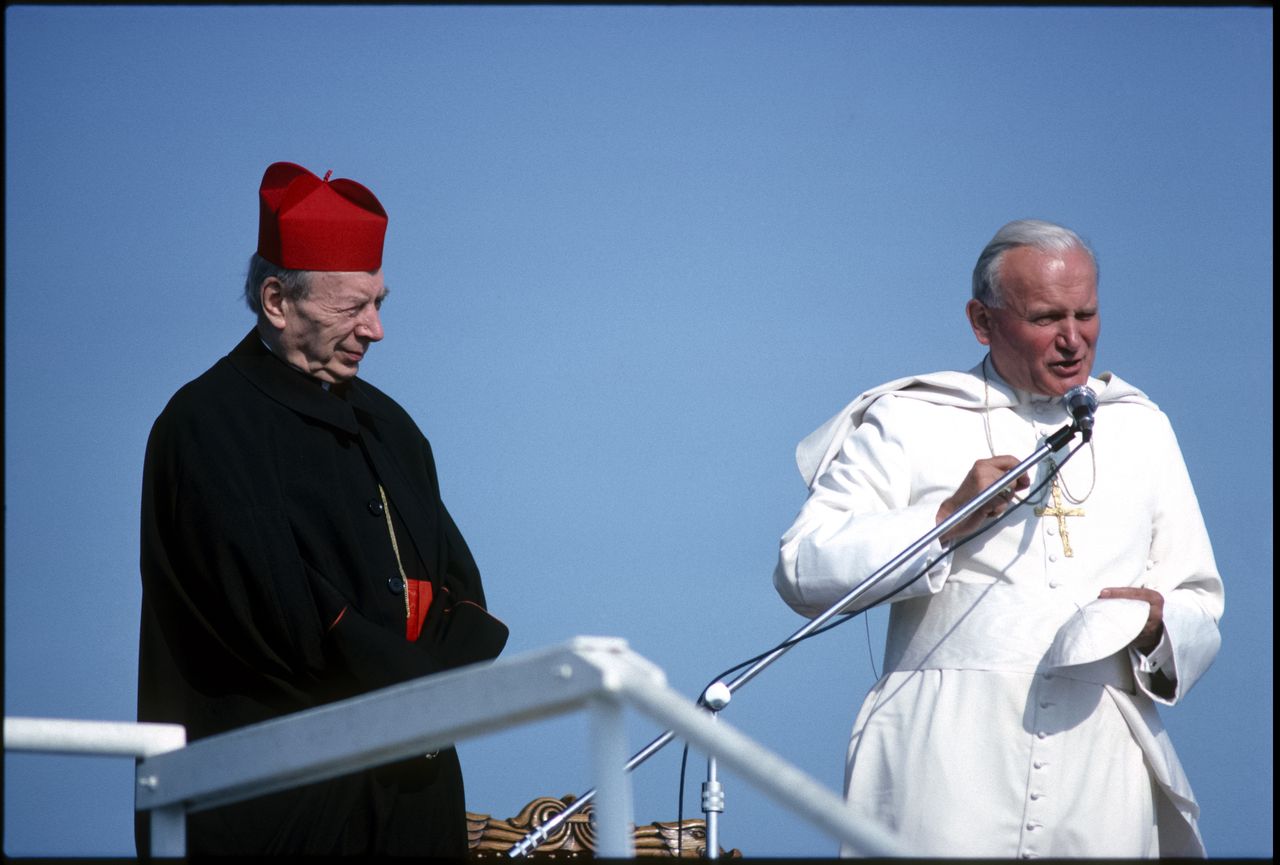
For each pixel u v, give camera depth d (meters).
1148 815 16.16
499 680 8.56
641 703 8.15
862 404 17.92
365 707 9.12
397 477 17.20
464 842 16.53
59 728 10.02
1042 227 17.05
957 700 16.27
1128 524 16.83
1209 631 16.36
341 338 16.83
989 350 17.81
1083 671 16.22
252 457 16.06
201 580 15.68
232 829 15.20
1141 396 17.64
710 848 15.26
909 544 16.06
